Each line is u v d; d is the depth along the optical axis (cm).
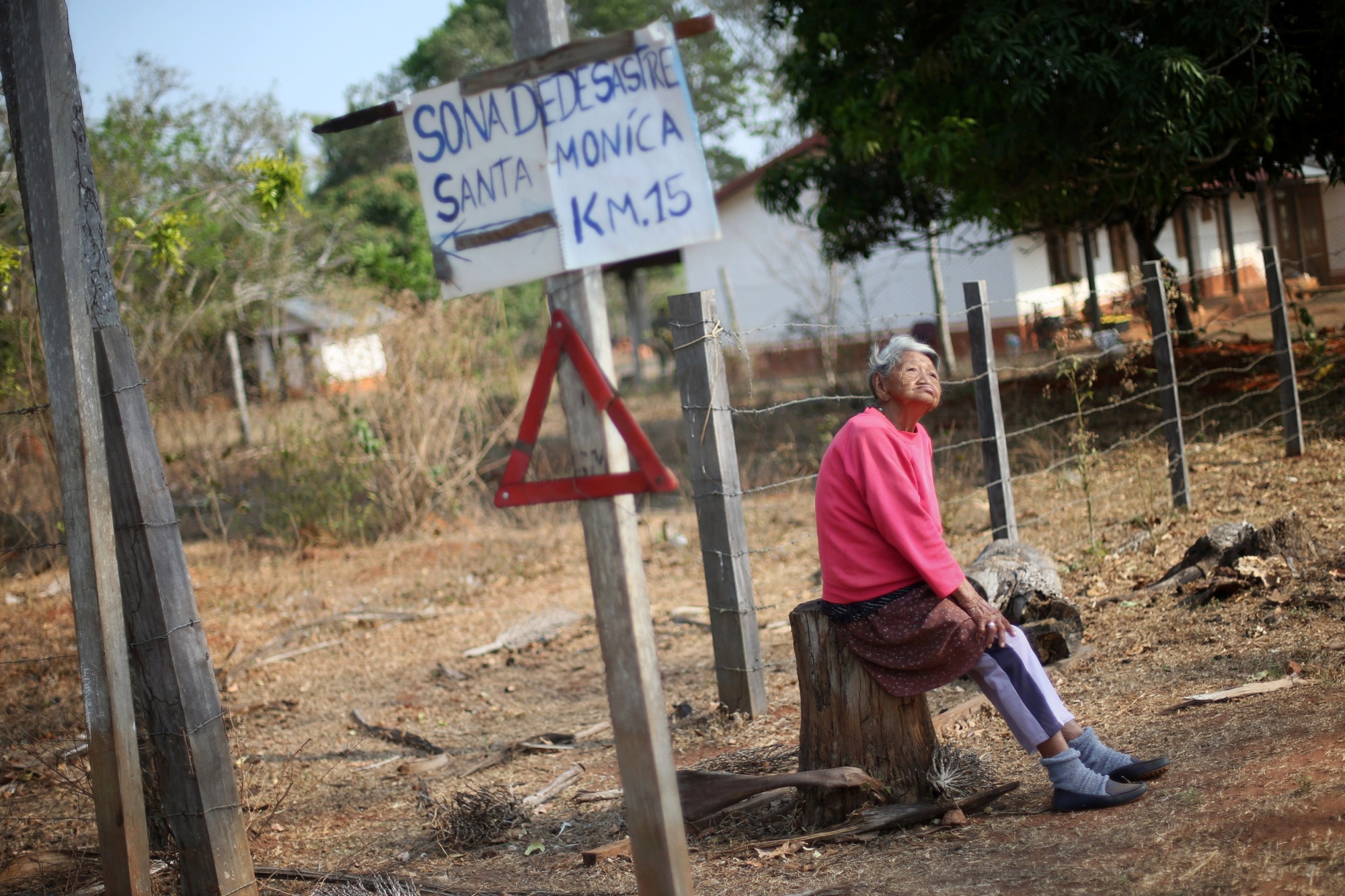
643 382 2481
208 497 1155
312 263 2075
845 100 1169
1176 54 912
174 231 867
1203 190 1410
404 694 638
